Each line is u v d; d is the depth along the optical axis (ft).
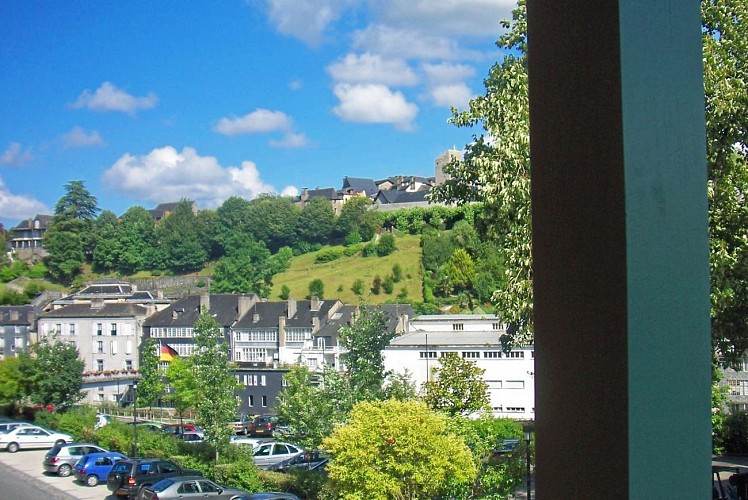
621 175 9.00
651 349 9.00
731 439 79.30
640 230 9.01
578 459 9.50
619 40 9.01
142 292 300.20
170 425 149.38
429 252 322.75
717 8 50.47
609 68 9.14
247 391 198.70
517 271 56.95
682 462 9.11
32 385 143.13
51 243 398.62
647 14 9.20
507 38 66.13
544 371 10.09
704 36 48.11
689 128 9.43
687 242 9.30
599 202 9.29
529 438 57.36
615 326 9.05
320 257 393.29
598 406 9.25
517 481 59.11
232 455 98.43
